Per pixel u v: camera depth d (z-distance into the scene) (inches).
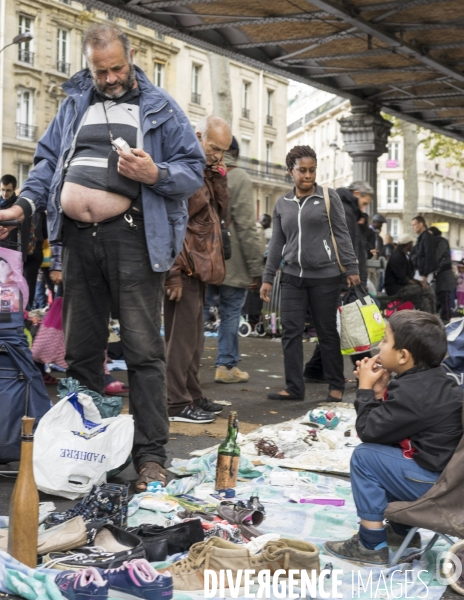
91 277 169.3
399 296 524.4
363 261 334.0
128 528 136.6
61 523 136.1
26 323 275.3
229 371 317.4
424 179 2851.9
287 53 534.6
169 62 1897.1
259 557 119.0
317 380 325.7
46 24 1606.8
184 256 228.7
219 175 238.5
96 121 165.9
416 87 643.5
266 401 276.8
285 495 165.0
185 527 131.8
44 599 107.3
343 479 181.8
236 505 150.3
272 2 430.9
